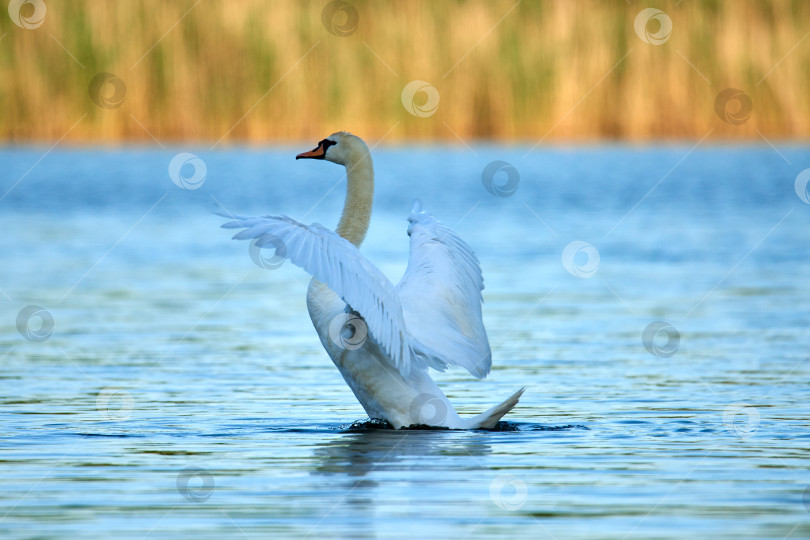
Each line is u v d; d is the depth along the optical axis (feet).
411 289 27.89
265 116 112.68
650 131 117.80
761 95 120.47
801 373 34.35
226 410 29.48
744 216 86.58
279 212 87.10
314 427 27.37
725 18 120.06
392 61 112.88
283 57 112.47
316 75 112.88
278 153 122.83
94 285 55.77
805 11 122.31
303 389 32.50
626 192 102.17
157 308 49.01
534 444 25.34
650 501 20.58
